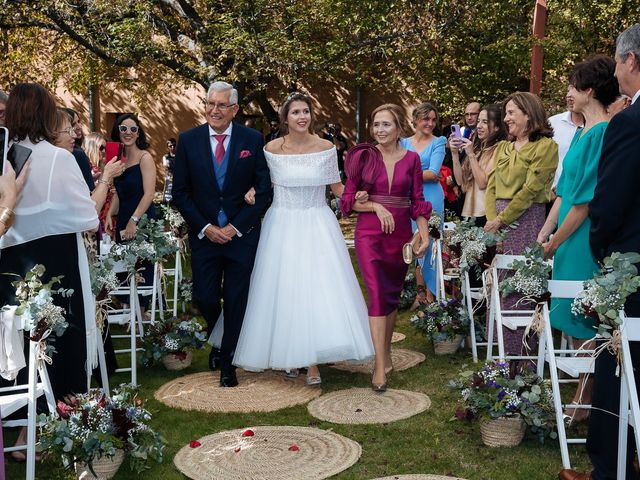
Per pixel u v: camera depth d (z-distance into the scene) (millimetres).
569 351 3977
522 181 4867
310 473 3607
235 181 4961
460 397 4504
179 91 20297
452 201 9312
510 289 3799
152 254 5168
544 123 4902
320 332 4879
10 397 3375
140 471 3584
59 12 11891
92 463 3506
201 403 4676
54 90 17797
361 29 12875
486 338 5824
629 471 3191
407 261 4848
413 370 5320
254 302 5051
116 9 12227
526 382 3936
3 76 16812
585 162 3795
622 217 3043
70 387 3818
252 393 4875
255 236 5047
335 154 5180
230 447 3955
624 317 3006
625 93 3143
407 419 4332
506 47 13602
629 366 2965
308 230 5055
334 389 4953
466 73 14922
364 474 3604
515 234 4957
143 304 6445
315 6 13117
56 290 3736
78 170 3811
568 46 12734
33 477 3324
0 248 3721
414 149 6754
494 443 3889
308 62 13203
